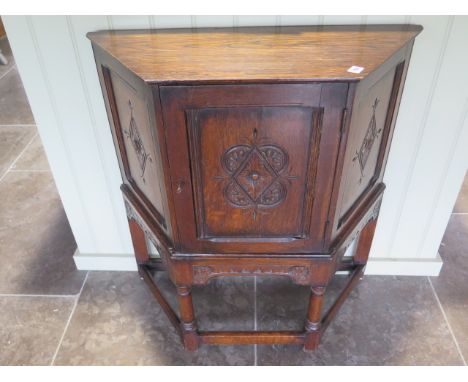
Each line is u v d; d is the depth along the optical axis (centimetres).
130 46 88
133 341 132
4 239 170
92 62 106
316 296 111
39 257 162
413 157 121
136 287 150
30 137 237
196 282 105
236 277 151
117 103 97
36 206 187
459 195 188
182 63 77
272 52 82
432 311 140
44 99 112
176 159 81
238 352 128
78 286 150
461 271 153
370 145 96
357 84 71
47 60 105
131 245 151
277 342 124
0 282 152
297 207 89
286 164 82
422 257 148
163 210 95
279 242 95
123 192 119
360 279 150
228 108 75
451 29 97
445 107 110
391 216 137
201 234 95
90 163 127
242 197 88
